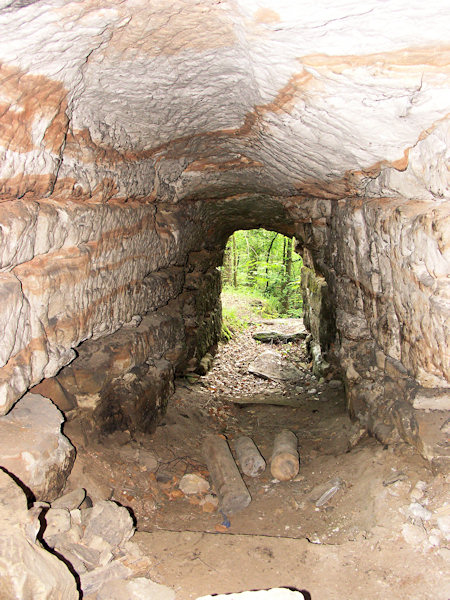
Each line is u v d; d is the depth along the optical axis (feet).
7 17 5.15
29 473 8.00
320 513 11.30
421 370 10.23
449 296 8.71
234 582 8.14
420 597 7.08
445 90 7.06
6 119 6.36
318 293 29.40
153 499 12.05
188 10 6.59
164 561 8.78
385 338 12.63
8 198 7.38
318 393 25.21
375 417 13.33
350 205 14.67
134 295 14.10
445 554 7.66
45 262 8.87
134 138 11.59
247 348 37.27
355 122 8.79
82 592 7.29
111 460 12.36
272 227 31.65
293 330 41.63
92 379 12.37
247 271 67.51
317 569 8.35
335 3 5.69
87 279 10.58
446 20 5.79
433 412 10.41
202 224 25.00
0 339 7.35
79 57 6.95
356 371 15.46
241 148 15.05
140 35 7.27
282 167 15.35
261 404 23.07
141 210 13.93
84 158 9.73
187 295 27.40
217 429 19.03
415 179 9.46
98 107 9.43
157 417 15.92
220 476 13.29
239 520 11.73
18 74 6.10
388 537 8.50
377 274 12.90
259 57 7.73
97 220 10.61
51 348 9.29
